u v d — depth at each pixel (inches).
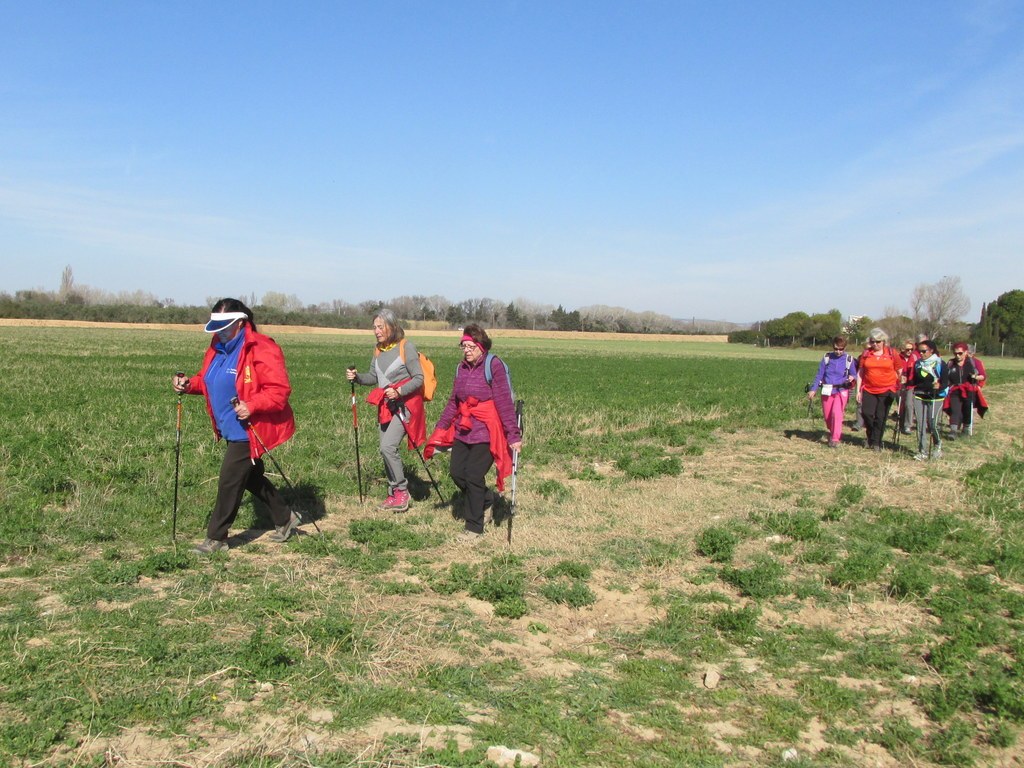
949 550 297.6
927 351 514.9
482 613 231.0
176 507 301.7
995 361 3093.0
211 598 227.6
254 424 267.0
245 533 302.7
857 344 3516.2
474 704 178.4
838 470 470.9
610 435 597.6
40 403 658.2
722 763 159.0
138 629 203.8
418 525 322.3
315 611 222.7
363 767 148.9
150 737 156.1
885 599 251.0
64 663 181.5
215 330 260.5
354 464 432.1
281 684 179.9
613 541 303.6
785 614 238.7
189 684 176.1
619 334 4911.4
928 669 204.7
